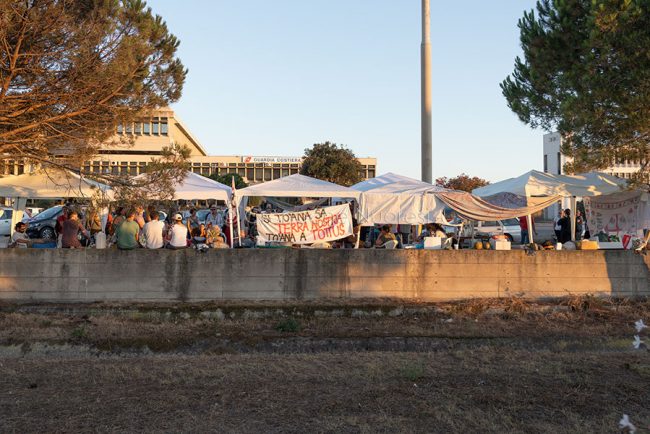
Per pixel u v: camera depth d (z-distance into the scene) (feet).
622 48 43.47
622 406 20.86
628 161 48.06
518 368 26.61
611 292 45.73
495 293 44.96
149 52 44.32
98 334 34.14
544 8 54.19
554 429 18.29
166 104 47.70
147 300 42.55
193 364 27.48
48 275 42.16
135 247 43.34
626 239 50.42
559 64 50.47
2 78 39.55
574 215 55.88
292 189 50.67
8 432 17.83
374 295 44.11
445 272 44.73
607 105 44.98
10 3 36.58
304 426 18.48
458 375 25.23
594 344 34.30
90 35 40.65
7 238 58.65
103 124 45.42
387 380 24.29
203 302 42.47
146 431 17.92
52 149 46.52
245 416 19.43
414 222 51.75
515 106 57.57
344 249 44.09
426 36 60.49
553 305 43.24
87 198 51.34
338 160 205.67
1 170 50.14
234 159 285.23
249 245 54.44
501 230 86.02
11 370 26.09
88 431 17.95
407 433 17.80
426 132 60.44
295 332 36.04
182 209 85.35
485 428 18.31
